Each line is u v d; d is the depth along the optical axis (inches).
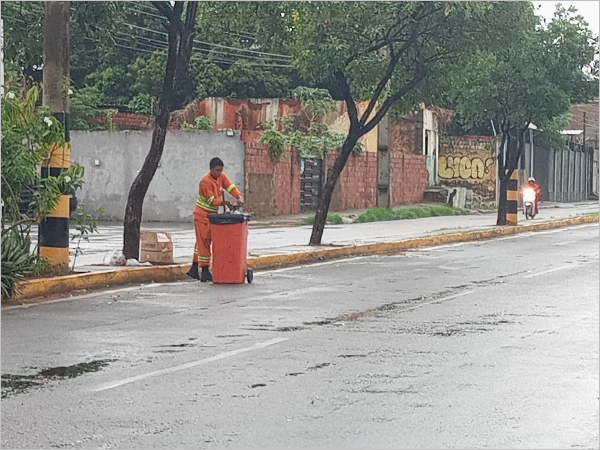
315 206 1707.7
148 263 755.4
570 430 306.3
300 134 1739.7
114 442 293.1
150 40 2065.7
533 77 1359.5
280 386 368.5
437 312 565.6
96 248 960.3
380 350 443.2
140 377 384.2
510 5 971.9
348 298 628.4
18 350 440.1
